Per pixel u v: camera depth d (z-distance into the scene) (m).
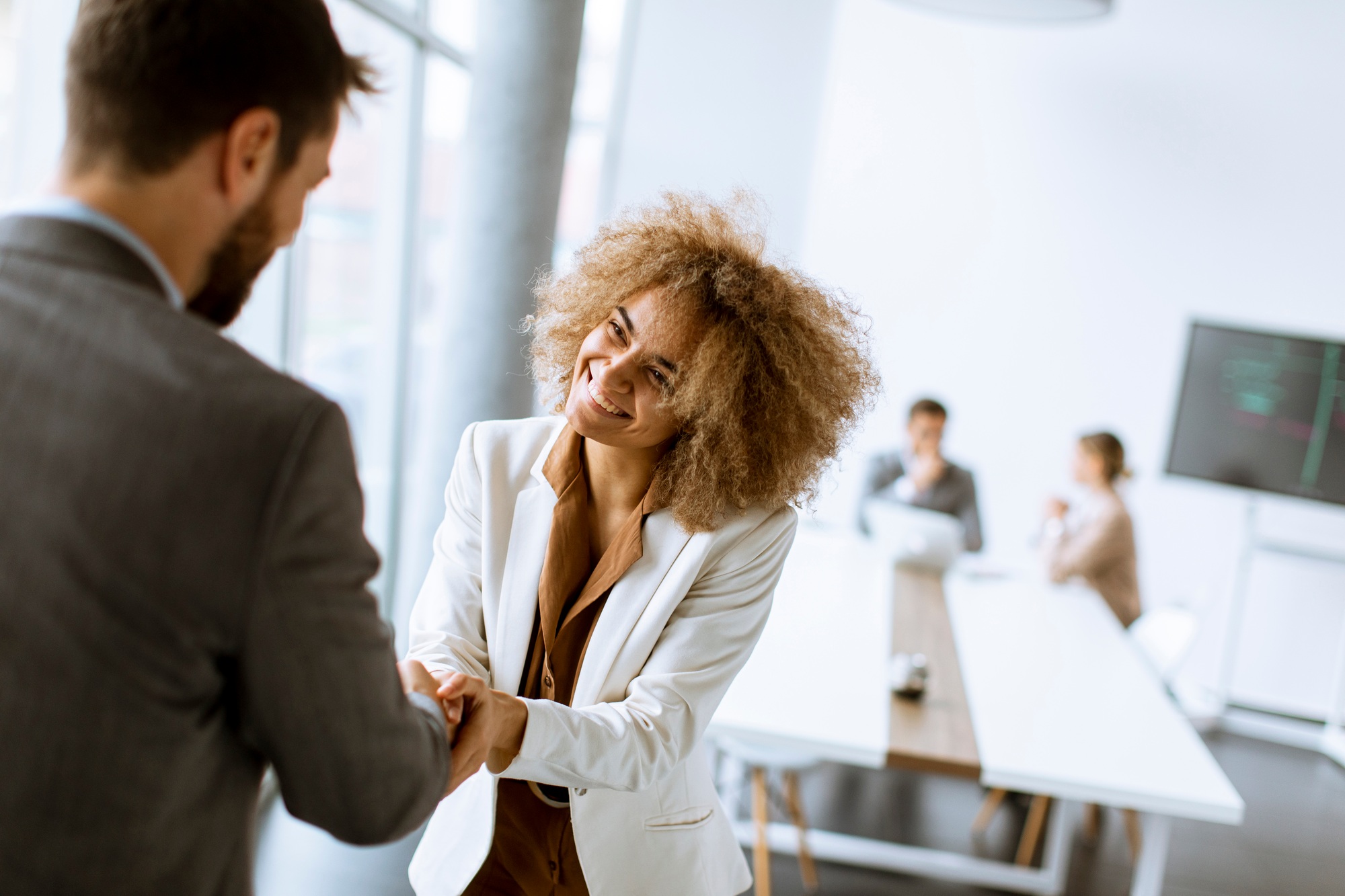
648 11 5.94
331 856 3.14
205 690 0.73
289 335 3.43
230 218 0.79
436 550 1.48
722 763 3.46
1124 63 5.36
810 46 5.86
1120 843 3.78
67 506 0.70
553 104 3.49
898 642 3.36
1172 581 5.50
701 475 1.30
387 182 4.27
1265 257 5.31
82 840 0.72
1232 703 5.41
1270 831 4.06
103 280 0.73
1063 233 5.50
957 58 5.52
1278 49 5.18
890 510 4.39
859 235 5.71
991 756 2.56
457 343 3.65
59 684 0.70
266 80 0.75
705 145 6.02
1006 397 5.64
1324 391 5.04
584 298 1.38
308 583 0.73
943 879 3.39
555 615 1.36
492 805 1.38
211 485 0.70
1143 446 5.53
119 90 0.72
